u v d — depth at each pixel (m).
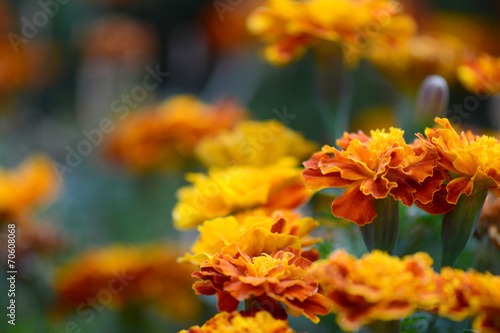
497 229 0.51
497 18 1.49
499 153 0.46
